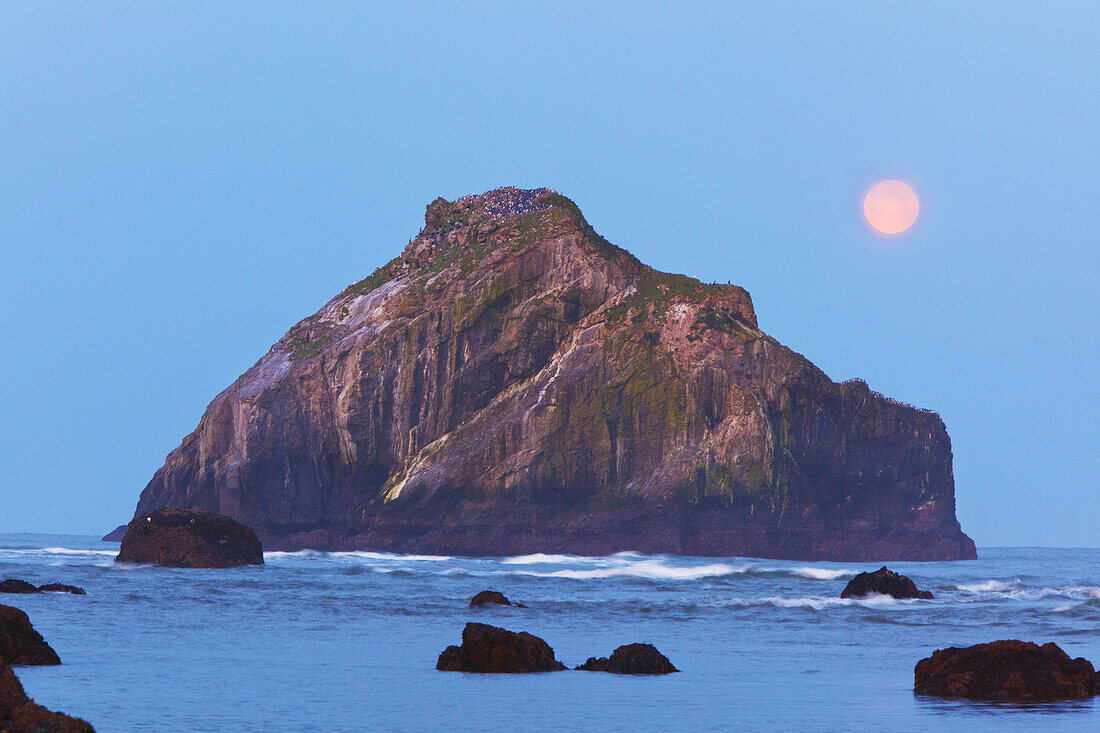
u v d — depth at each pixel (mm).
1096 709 37000
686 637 62031
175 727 32656
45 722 27719
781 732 32875
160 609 72500
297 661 48594
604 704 37781
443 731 32812
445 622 68750
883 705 37844
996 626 68750
